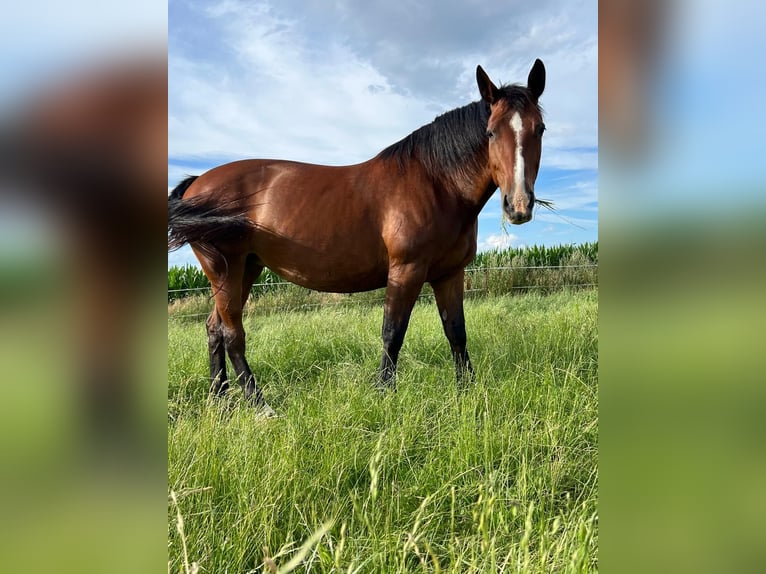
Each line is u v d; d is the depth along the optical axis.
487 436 1.90
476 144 2.76
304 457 1.83
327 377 2.97
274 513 1.52
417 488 1.68
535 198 2.55
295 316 5.58
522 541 1.17
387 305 2.91
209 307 6.82
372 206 2.88
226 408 2.49
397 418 2.14
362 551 1.36
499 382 2.65
